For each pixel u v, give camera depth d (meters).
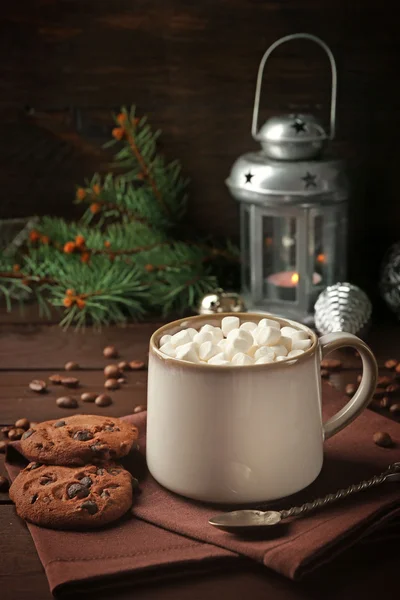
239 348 0.72
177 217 1.13
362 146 1.10
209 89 1.10
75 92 1.11
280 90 1.09
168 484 0.72
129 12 1.08
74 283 1.06
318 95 1.09
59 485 0.71
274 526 0.69
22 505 0.71
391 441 0.78
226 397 0.69
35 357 0.98
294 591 0.66
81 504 0.70
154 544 0.68
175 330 0.76
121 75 1.10
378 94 1.09
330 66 1.08
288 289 1.03
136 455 0.77
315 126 0.99
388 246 1.13
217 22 1.08
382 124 1.10
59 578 0.65
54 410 0.87
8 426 0.85
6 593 0.67
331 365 0.93
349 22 1.07
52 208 1.15
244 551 0.66
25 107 1.12
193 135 1.12
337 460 0.76
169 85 1.10
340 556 0.68
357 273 1.14
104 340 1.02
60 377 0.92
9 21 1.09
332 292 0.99
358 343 0.74
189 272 1.08
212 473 0.70
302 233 1.00
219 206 1.14
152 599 0.65
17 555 0.69
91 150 1.13
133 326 1.05
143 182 1.14
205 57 1.09
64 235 1.09
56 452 0.74
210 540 0.68
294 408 0.70
